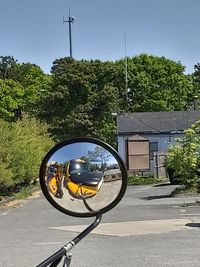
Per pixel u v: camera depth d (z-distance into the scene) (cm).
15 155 2664
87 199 283
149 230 1229
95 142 287
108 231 1223
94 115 6044
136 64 7206
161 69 7175
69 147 288
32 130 3753
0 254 967
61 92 5969
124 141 5134
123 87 6900
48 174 286
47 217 1644
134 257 898
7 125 2866
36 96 6688
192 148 2352
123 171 282
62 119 5906
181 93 7219
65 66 6159
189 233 1166
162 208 1780
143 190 2948
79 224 1405
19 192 2894
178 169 2383
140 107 6931
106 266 830
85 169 285
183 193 2364
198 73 8225
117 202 280
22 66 8144
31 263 880
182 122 5175
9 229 1358
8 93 6128
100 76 6281
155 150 5084
